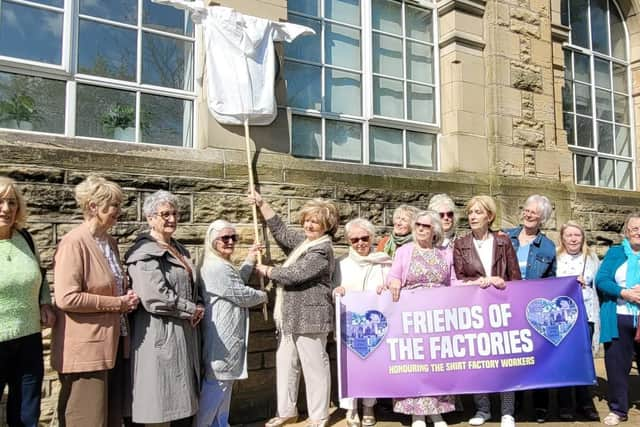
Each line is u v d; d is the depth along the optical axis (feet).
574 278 14.43
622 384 14.55
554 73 24.27
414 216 14.99
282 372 14.03
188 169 15.19
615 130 28.12
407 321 13.84
